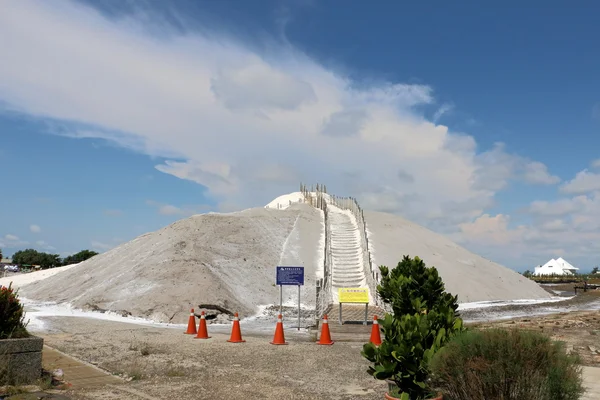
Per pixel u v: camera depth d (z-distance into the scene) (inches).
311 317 1013.2
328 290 1132.5
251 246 1439.5
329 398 361.4
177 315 906.1
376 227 1784.0
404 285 670.5
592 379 409.4
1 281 1984.5
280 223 1702.8
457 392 280.7
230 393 370.9
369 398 362.3
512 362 264.7
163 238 1392.7
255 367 478.0
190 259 1171.9
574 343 649.6
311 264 1393.9
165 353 541.6
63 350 544.1
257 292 1180.5
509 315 1166.3
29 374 375.6
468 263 1686.8
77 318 862.5
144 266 1159.6
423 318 314.3
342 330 778.2
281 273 826.8
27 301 1202.6
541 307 1355.8
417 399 293.3
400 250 1560.0
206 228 1466.5
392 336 306.0
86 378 412.8
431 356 286.8
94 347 566.3
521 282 1782.7
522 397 260.4
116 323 809.5
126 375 426.6
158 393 366.6
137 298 979.3
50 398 341.4
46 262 4220.0
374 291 1083.3
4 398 332.5
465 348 278.1
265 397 361.1
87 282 1224.2
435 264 1535.4
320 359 526.0
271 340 673.0
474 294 1430.9
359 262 1371.8
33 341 378.3
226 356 534.0
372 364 498.6
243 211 1796.3
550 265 4303.6
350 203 1948.8
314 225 1738.4
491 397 270.1
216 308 951.0
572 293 2048.5
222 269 1218.0
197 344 609.6
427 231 1926.7
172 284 1022.4
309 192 2437.3
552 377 263.3
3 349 364.8
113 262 1374.3
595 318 1007.6
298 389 388.2
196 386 391.9
